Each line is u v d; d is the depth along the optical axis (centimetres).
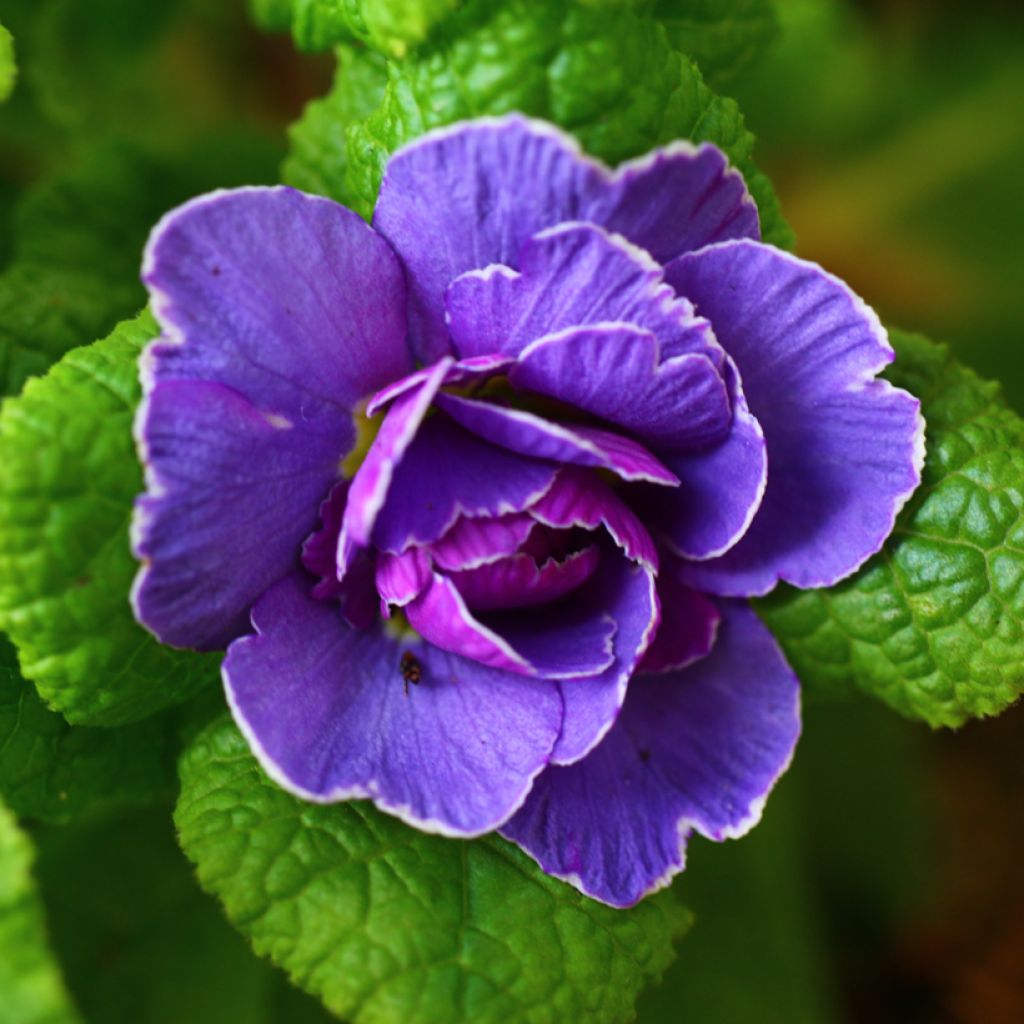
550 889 20
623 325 19
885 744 26
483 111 19
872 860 26
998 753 28
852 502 20
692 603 20
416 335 19
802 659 21
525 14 19
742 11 21
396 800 19
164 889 23
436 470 19
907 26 29
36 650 19
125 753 21
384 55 20
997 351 27
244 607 19
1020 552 20
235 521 19
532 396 19
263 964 23
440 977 19
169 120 26
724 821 20
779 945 24
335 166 22
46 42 25
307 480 19
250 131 25
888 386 19
